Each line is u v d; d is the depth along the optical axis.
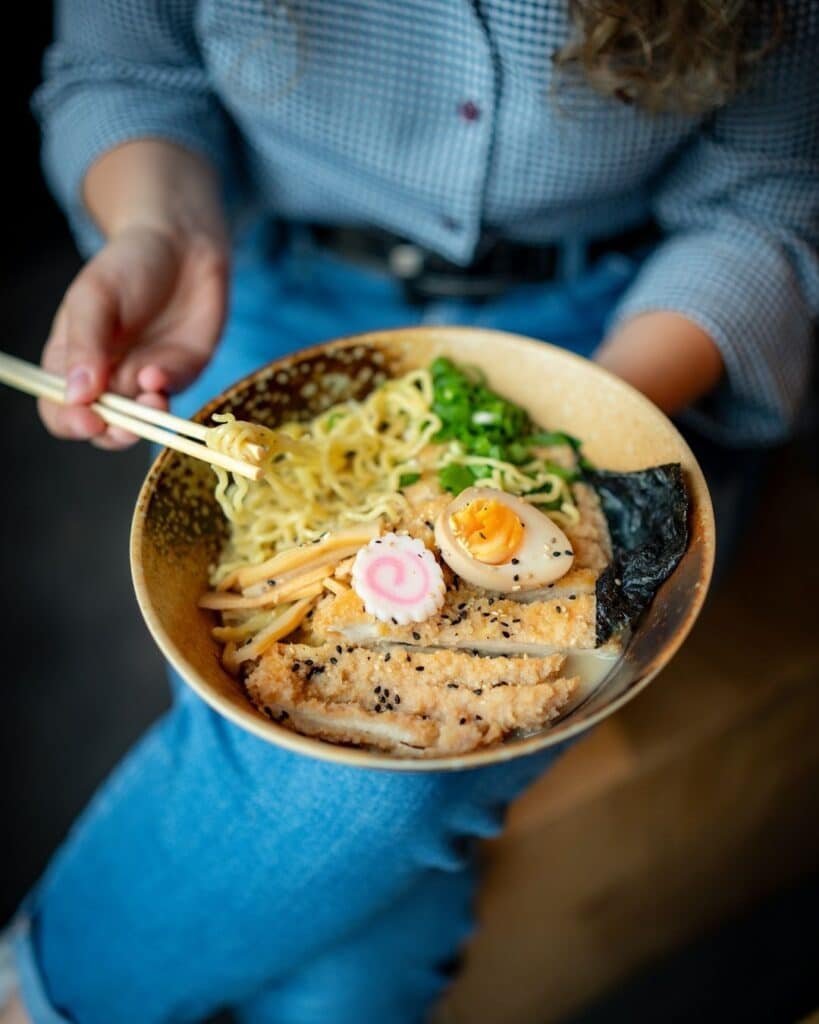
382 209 0.60
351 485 0.47
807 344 0.60
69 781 0.73
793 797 0.69
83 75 0.62
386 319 0.64
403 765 0.34
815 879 0.73
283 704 0.39
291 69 0.53
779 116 0.56
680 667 0.64
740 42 0.49
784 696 0.64
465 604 0.42
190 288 0.54
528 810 0.60
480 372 0.49
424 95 0.53
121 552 0.85
